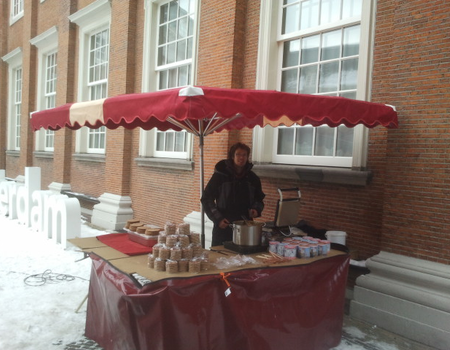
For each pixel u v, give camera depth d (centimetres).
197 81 763
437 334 411
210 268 350
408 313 436
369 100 523
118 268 353
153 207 918
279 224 433
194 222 750
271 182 641
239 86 700
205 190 483
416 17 449
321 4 609
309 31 618
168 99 346
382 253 475
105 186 1052
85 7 1145
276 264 366
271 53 661
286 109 361
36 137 1556
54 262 679
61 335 413
